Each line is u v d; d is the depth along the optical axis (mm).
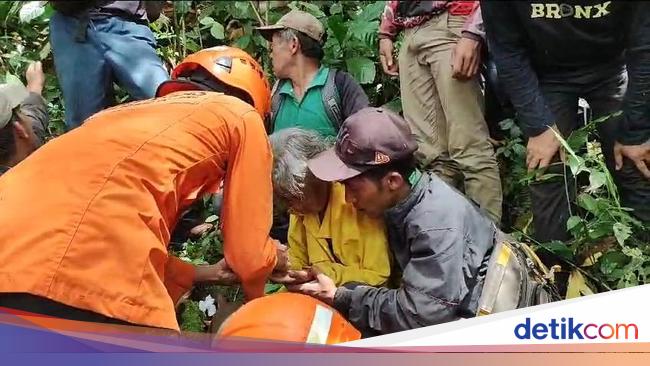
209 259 3174
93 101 3445
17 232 1807
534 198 2953
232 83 2400
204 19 4242
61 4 3318
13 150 2455
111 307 1798
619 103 2947
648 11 2588
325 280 2336
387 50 3660
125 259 1822
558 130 2910
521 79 2832
